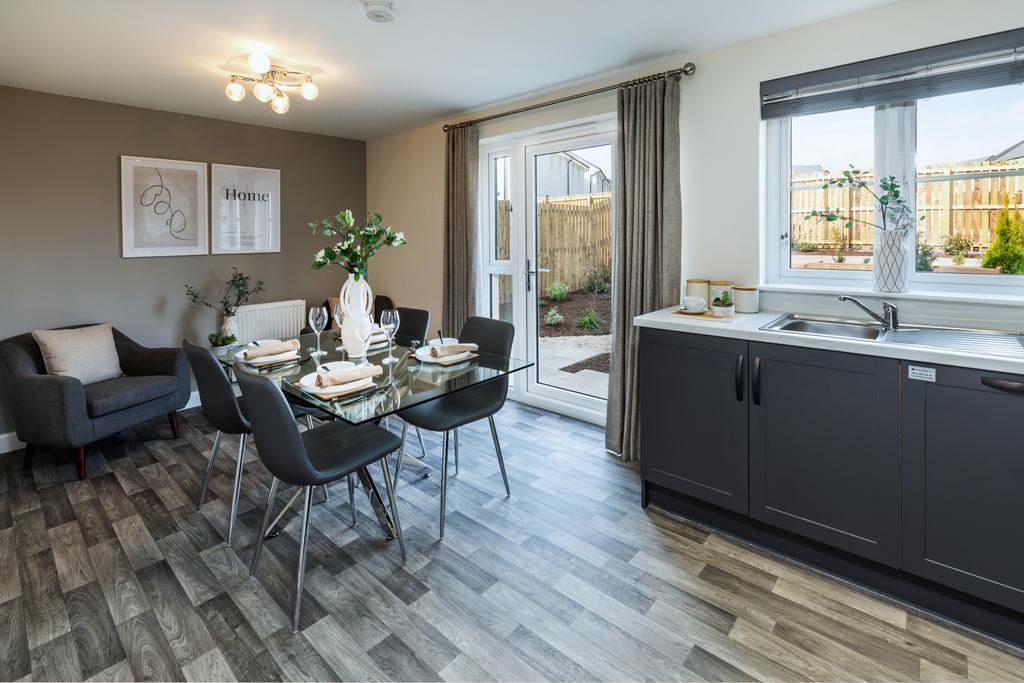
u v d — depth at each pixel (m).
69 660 1.72
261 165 4.64
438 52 2.90
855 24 2.45
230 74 3.21
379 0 2.27
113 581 2.13
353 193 5.30
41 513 2.69
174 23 2.49
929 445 1.84
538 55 2.96
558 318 4.07
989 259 2.30
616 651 1.75
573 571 2.18
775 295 2.78
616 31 2.65
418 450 3.47
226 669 1.69
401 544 2.26
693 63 2.95
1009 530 1.72
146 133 4.01
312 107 4.04
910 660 1.70
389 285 5.23
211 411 2.48
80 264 3.78
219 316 4.49
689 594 2.03
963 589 1.81
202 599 2.02
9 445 3.53
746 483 2.32
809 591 2.05
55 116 3.62
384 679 1.65
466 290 4.34
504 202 4.36
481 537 2.44
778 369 2.18
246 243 4.60
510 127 4.00
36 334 3.37
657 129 3.02
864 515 2.01
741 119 2.82
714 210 2.97
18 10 2.33
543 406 4.25
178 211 4.20
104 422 3.19
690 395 2.46
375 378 2.40
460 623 1.89
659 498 2.69
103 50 2.82
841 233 2.67
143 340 4.11
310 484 1.91
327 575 2.17
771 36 2.69
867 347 1.93
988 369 1.70
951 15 2.21
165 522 2.60
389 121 4.48
